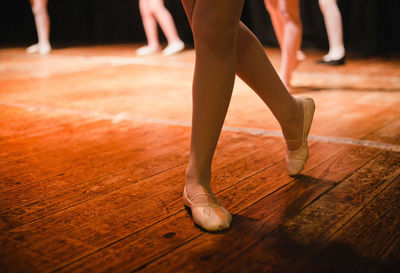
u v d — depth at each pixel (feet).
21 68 12.30
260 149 4.84
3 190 3.83
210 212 3.04
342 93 8.00
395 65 11.70
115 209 3.39
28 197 3.66
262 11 16.88
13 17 23.03
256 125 5.91
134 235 2.97
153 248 2.79
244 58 3.24
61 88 9.19
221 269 2.54
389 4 14.85
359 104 7.04
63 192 3.76
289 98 3.59
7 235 3.00
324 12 11.93
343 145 4.88
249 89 8.68
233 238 2.90
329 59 12.07
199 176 3.20
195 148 3.16
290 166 3.96
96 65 12.71
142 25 20.72
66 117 6.63
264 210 3.31
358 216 3.16
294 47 7.74
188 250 2.76
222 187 3.78
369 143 4.93
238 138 5.29
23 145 5.21
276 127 5.79
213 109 3.00
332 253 2.67
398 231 2.92
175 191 3.73
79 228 3.09
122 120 6.38
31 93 8.68
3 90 9.02
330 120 6.04
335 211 3.25
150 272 2.52
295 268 2.52
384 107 6.79
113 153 4.84
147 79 10.14
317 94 7.94
